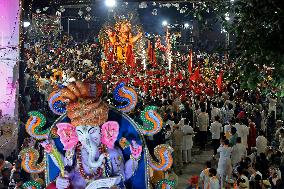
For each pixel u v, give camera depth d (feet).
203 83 86.22
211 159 59.82
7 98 48.03
